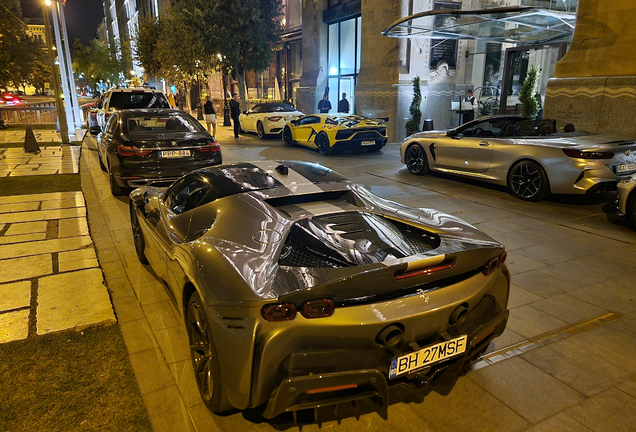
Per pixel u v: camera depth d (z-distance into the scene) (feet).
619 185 17.93
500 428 7.25
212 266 7.09
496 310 8.05
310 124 40.57
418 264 6.64
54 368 8.71
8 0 88.53
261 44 59.41
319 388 6.10
